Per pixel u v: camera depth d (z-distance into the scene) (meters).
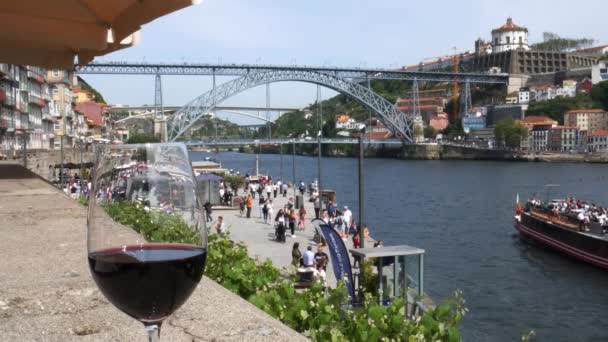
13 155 51.47
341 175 130.25
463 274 33.34
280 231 30.22
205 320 2.17
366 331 3.24
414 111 190.00
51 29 8.52
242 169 146.00
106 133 143.62
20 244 4.02
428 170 152.75
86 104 131.38
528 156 195.00
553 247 39.81
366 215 63.66
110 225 1.72
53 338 2.03
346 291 3.99
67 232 4.57
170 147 1.86
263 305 3.55
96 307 2.40
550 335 22.38
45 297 2.56
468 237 47.84
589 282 30.97
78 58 10.70
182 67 135.12
